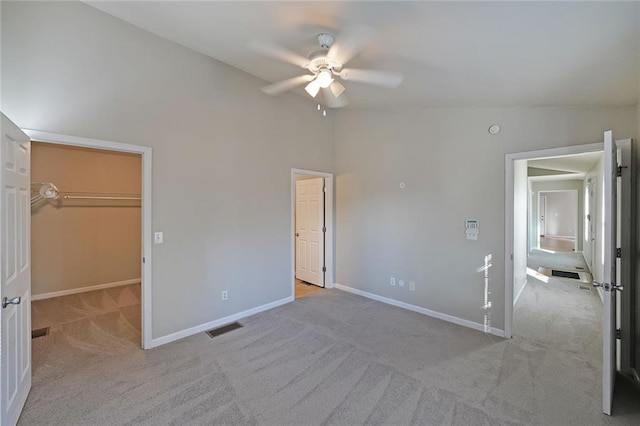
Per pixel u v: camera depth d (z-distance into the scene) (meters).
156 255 2.87
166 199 2.93
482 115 3.24
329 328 3.29
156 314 2.87
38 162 4.28
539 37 1.69
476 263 3.31
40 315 3.64
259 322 3.46
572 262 7.15
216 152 3.32
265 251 3.86
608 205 1.98
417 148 3.79
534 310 3.91
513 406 2.02
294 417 1.90
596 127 2.59
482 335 3.14
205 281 3.25
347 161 4.62
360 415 1.92
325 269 4.94
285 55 2.78
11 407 1.76
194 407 1.99
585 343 2.96
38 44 2.22
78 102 2.39
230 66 3.42
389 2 1.62
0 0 2.08
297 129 4.24
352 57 2.38
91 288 4.72
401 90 3.06
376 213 4.27
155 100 2.83
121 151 2.73
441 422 1.86
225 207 3.42
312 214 5.13
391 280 4.10
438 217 3.61
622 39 1.60
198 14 2.29
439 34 1.86
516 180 4.22
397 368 2.48
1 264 1.61
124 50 2.62
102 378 2.31
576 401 2.08
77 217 4.60
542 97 2.59
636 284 2.39
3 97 2.11
